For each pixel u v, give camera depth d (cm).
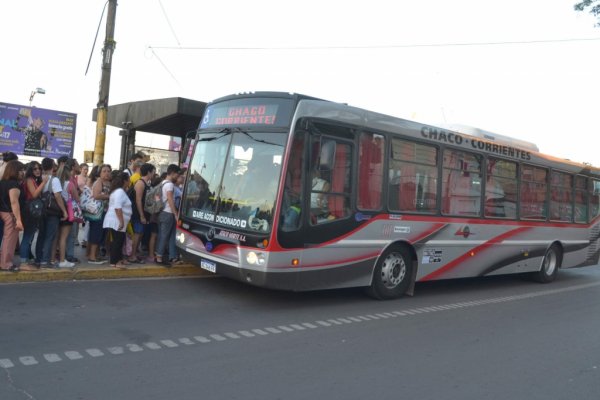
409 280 896
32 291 718
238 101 801
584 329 771
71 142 1475
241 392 450
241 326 651
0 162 923
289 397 447
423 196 895
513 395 491
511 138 1134
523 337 704
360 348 602
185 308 710
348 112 777
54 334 556
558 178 1234
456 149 957
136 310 677
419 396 471
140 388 440
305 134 724
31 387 424
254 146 753
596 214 1380
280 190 701
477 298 970
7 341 524
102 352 518
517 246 1108
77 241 1083
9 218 759
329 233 752
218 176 798
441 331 705
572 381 541
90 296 721
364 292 911
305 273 730
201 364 509
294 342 605
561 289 1154
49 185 802
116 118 1461
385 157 830
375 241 817
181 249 833
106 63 1171
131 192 921
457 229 957
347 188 777
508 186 1081
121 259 880
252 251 705
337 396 457
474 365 571
